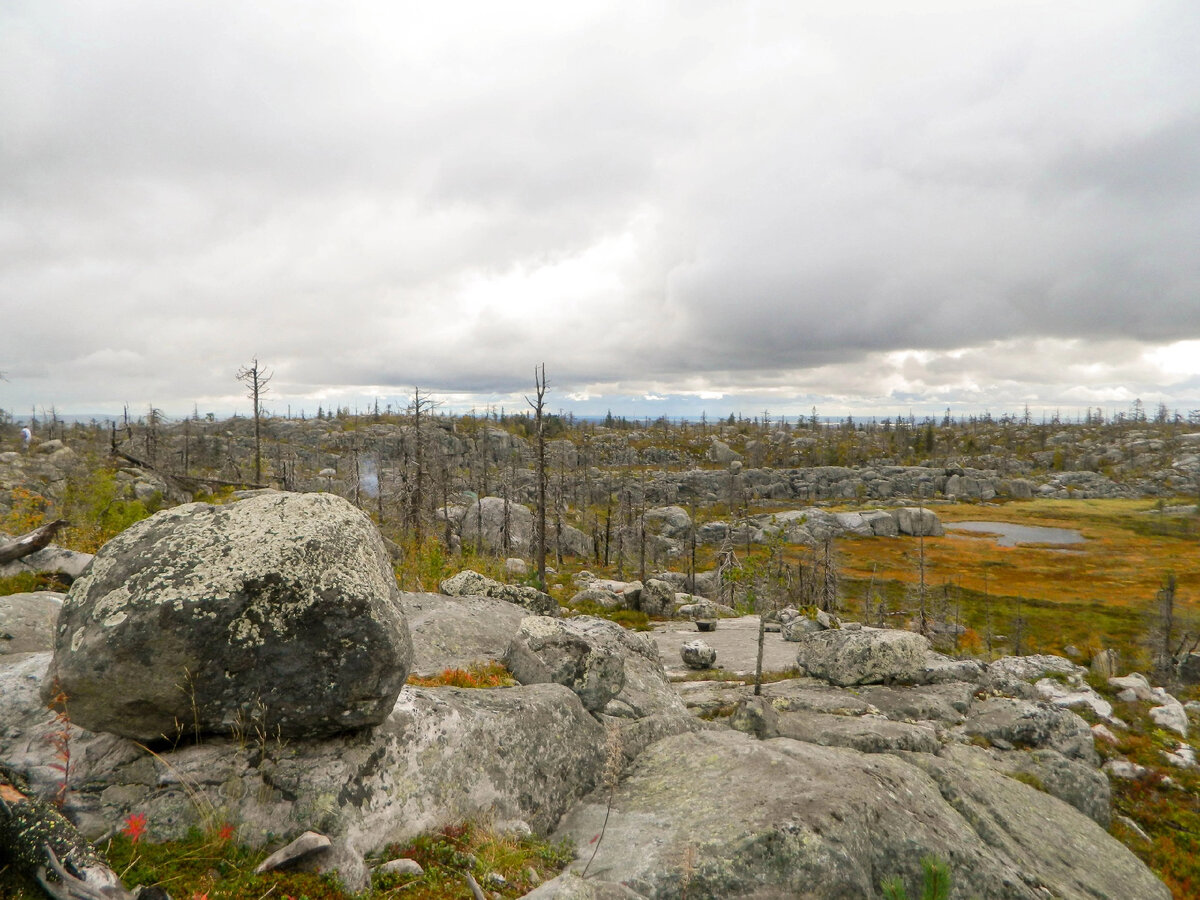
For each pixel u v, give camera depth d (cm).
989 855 839
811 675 1877
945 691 1702
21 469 4541
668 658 2317
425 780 664
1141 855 1326
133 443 9469
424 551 2973
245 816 554
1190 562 9038
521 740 789
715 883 628
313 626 589
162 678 552
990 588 7912
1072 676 2236
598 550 9056
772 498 16825
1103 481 17725
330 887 499
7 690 638
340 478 9675
